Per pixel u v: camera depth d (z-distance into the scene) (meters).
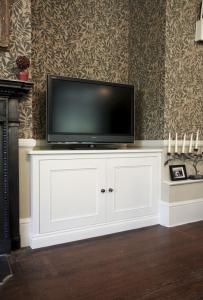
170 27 2.81
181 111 2.95
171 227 2.78
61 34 2.83
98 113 2.70
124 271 1.84
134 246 2.27
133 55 3.23
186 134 3.00
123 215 2.67
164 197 2.85
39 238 2.25
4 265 1.93
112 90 2.77
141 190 2.77
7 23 2.13
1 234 2.14
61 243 2.34
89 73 3.03
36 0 2.68
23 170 2.27
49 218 2.29
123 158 2.64
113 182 2.60
